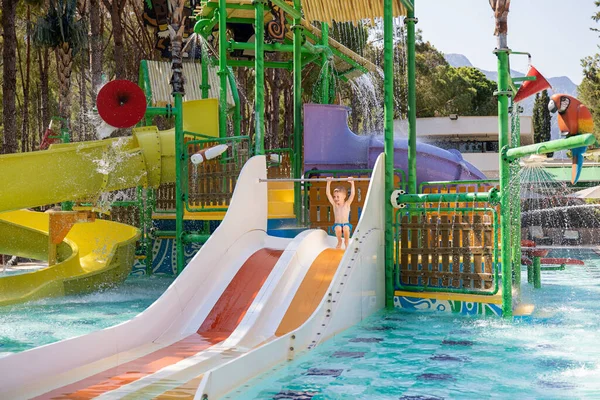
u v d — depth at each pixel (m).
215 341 6.95
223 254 8.84
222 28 15.98
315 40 18.73
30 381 5.18
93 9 25.31
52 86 42.88
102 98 12.12
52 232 13.45
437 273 9.82
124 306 11.27
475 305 9.38
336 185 12.62
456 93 53.88
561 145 7.10
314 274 8.75
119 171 12.64
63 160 12.06
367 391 5.29
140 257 15.88
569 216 30.38
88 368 5.70
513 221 9.91
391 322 8.86
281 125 47.31
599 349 7.01
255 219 9.86
